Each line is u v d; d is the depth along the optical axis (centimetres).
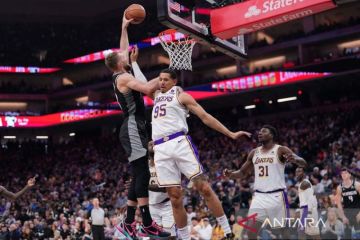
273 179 652
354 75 2409
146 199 524
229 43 941
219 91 2727
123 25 595
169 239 543
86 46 3388
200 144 2709
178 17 802
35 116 3328
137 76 578
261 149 671
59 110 3297
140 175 524
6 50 3478
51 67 3528
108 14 3167
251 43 2870
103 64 3500
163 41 864
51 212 1778
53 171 3095
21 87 3550
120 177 2669
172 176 502
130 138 521
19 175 3123
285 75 2528
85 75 3662
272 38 3028
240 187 1655
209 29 885
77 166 3056
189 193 1741
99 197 2008
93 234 1302
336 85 2575
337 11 2769
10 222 1786
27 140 3606
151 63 3338
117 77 534
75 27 3359
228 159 2339
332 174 1773
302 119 2588
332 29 2566
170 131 500
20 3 3075
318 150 2184
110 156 3066
